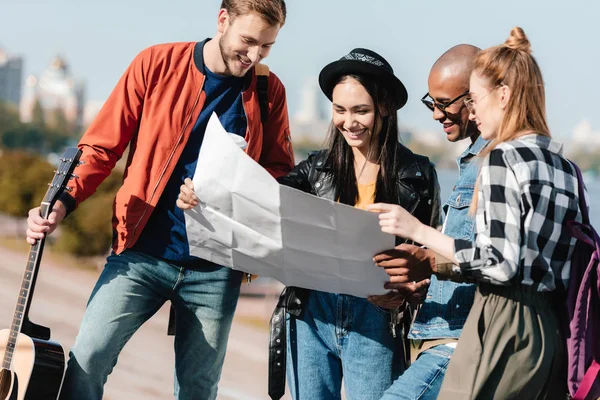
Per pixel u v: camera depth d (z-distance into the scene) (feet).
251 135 13.41
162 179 12.98
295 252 11.55
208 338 13.57
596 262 9.89
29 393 12.65
